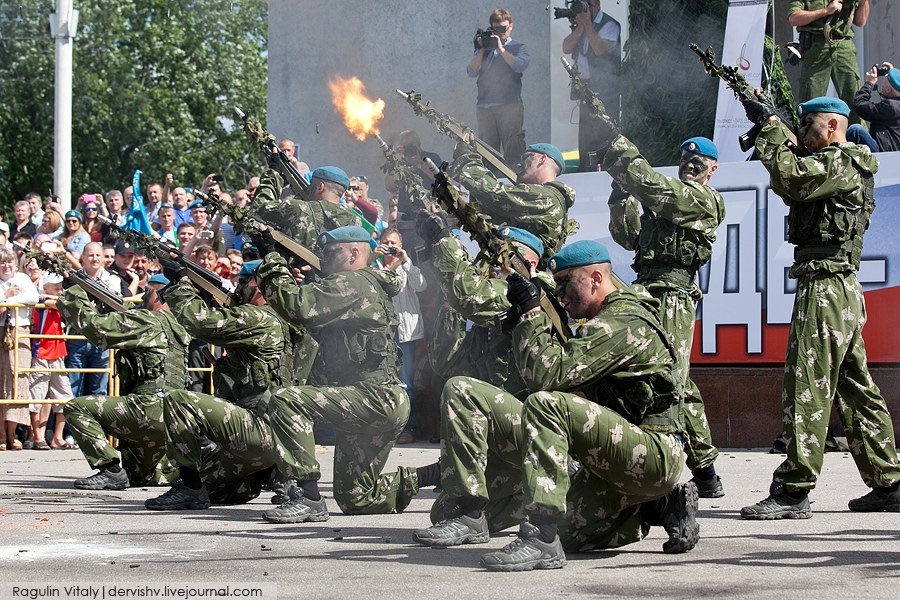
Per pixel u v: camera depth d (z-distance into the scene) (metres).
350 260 9.31
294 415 9.08
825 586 6.35
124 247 17.22
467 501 7.76
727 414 14.52
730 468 12.55
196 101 50.75
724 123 15.45
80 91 46.94
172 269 10.02
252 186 18.48
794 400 9.02
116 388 16.30
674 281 9.73
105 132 47.62
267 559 7.29
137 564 7.10
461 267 8.35
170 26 50.81
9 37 46.62
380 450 9.41
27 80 46.88
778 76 15.74
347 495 9.45
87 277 11.45
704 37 16.14
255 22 52.88
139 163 47.97
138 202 17.95
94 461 11.66
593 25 16.56
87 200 20.28
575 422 6.84
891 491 9.34
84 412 11.65
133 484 11.91
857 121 15.48
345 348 9.16
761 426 14.41
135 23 51.44
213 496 10.27
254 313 9.91
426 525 8.84
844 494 10.41
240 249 17.91
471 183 9.88
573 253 7.09
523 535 6.91
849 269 9.06
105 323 11.32
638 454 6.86
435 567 6.96
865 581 6.51
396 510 9.55
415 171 13.49
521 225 9.73
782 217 14.24
